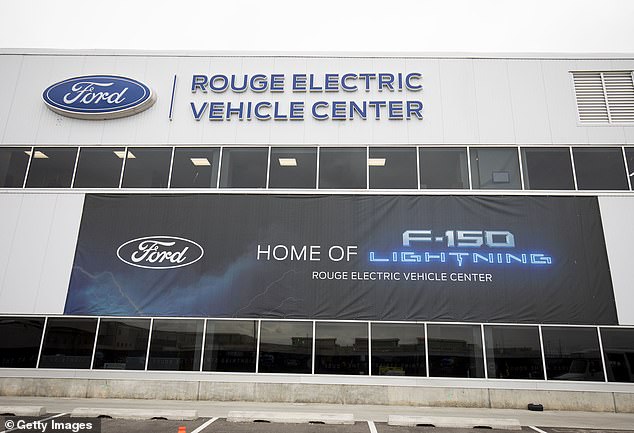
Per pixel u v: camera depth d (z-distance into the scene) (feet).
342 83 53.62
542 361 44.19
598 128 50.83
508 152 50.72
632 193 48.42
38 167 51.83
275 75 54.34
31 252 48.80
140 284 47.91
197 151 52.21
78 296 47.52
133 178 51.31
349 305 46.65
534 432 32.65
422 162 50.85
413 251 47.93
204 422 33.45
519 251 47.37
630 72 52.44
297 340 45.85
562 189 49.16
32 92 54.34
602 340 44.55
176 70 54.85
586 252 47.01
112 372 45.42
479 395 43.52
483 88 52.75
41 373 45.42
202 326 46.62
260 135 52.29
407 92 53.11
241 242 48.93
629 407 42.45
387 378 44.34
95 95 53.42
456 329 45.55
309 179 50.75
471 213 48.83
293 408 40.93
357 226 49.01
